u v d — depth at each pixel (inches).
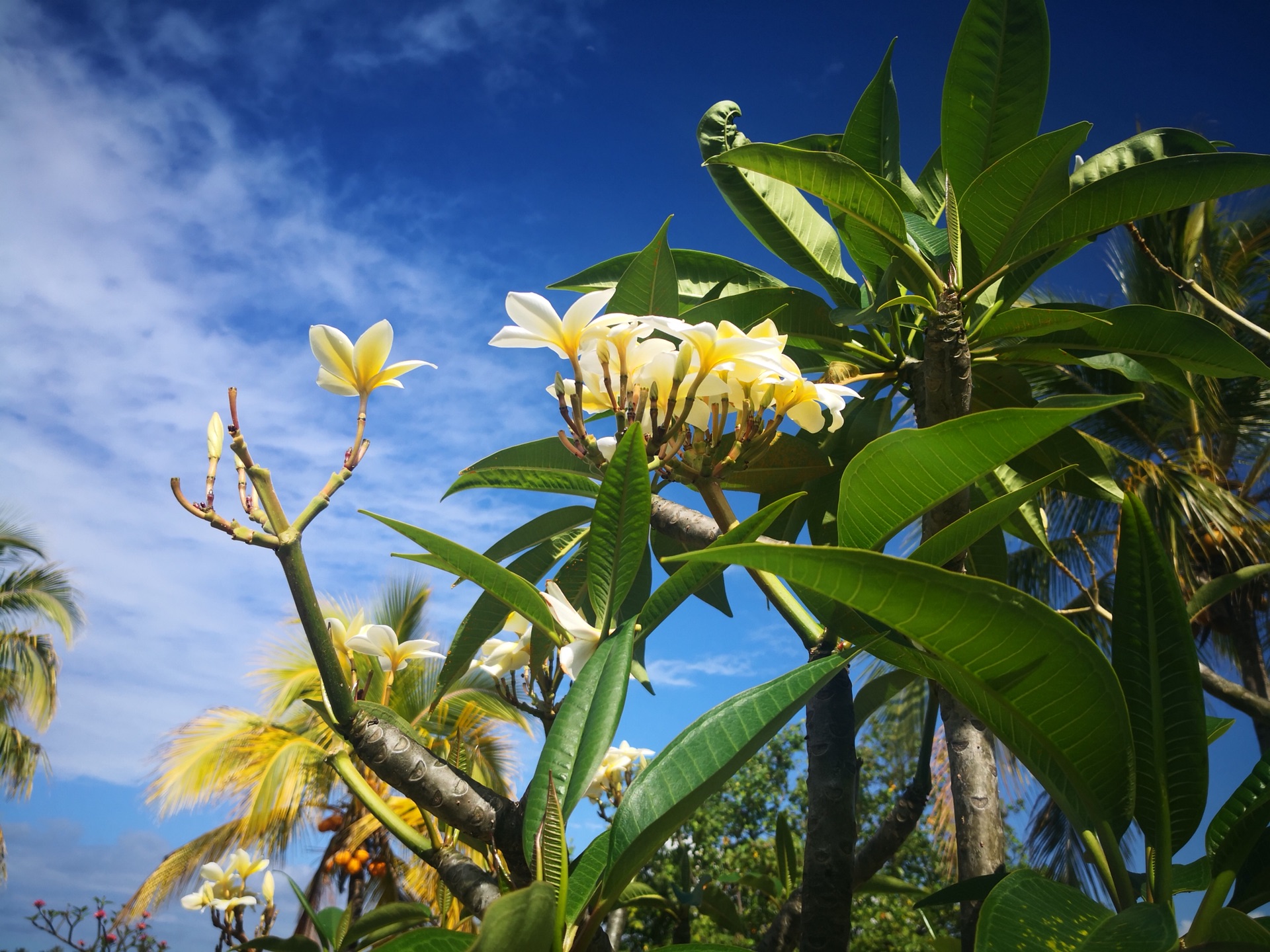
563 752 21.6
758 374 26.5
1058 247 35.4
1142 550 21.3
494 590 24.5
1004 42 38.1
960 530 22.7
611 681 22.1
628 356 26.5
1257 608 148.1
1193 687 20.7
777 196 45.9
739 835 179.0
